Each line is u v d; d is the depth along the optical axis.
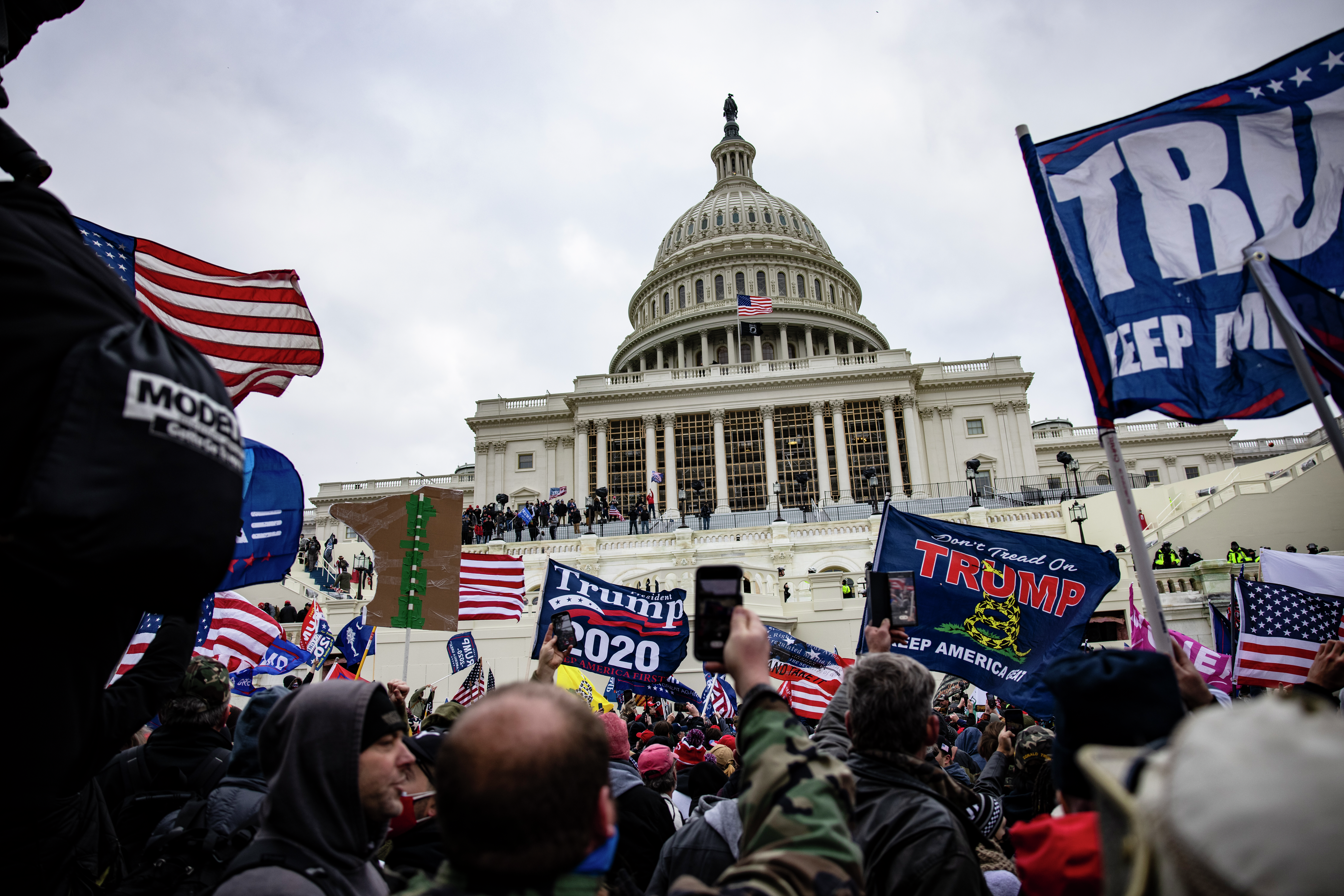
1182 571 27.66
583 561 46.78
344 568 44.81
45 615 2.29
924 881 3.50
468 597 15.74
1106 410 5.78
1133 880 1.66
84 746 3.12
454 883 1.93
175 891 3.70
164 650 3.84
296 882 2.91
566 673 12.25
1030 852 2.75
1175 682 2.87
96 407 2.05
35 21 4.50
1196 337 5.76
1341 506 34.50
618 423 69.06
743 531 47.94
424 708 10.20
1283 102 6.00
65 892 3.42
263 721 4.32
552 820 1.84
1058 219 6.28
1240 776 1.31
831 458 66.19
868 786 3.90
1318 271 5.65
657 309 98.00
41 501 1.91
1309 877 1.19
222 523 2.32
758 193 106.00
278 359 9.40
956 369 69.56
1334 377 5.11
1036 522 47.69
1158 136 6.26
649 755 6.57
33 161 2.83
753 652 2.76
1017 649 7.59
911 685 3.95
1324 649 4.90
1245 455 79.44
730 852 3.99
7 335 2.05
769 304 74.69
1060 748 2.97
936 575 7.97
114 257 8.23
